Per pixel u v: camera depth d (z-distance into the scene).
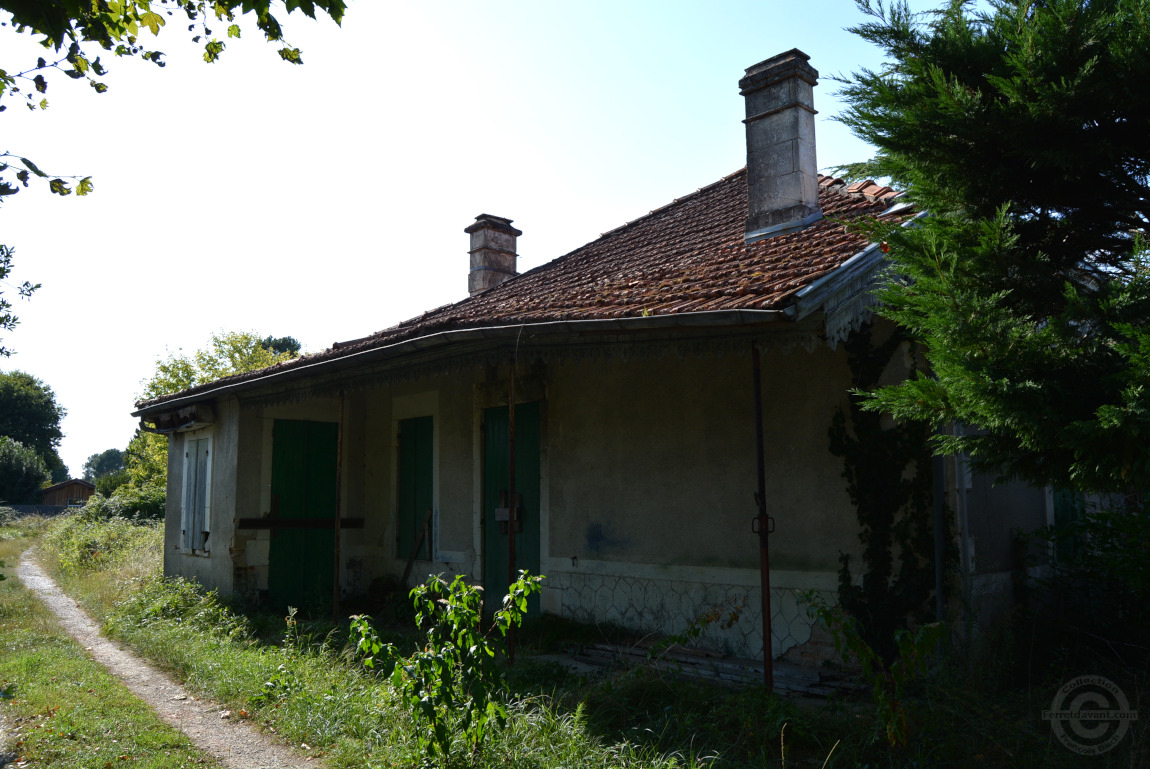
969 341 3.71
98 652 7.98
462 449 9.66
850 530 5.98
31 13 2.95
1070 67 3.83
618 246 10.03
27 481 52.00
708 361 7.06
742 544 6.62
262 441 10.37
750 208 7.85
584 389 8.10
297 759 4.63
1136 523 5.80
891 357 5.85
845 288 5.19
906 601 5.65
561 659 6.86
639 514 7.43
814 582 6.12
